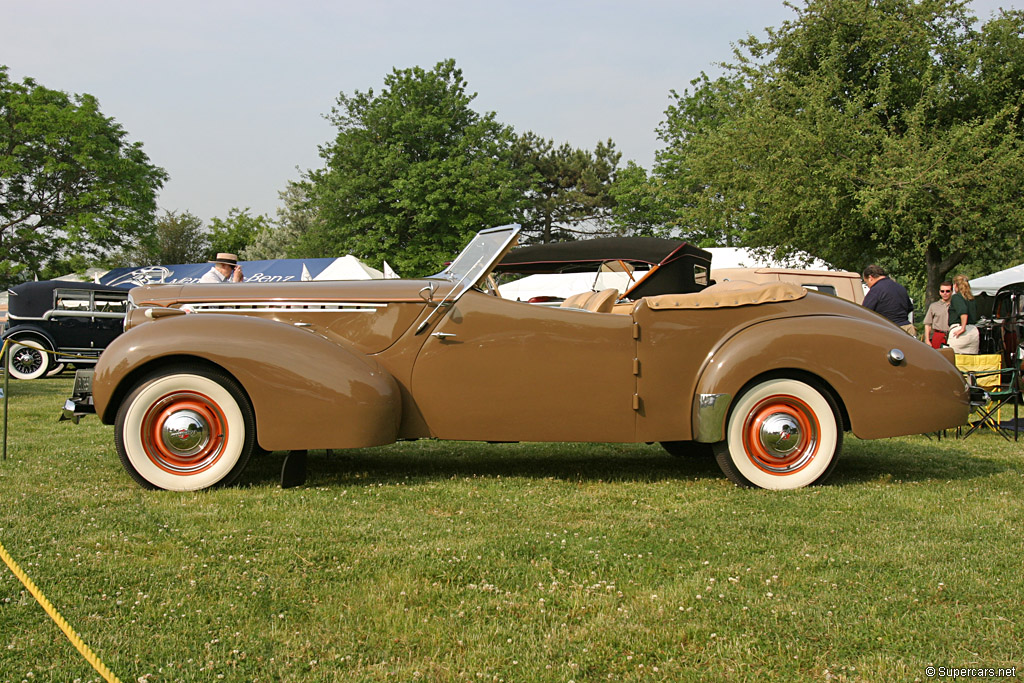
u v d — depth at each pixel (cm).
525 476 469
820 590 269
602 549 312
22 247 2780
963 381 464
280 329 422
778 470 444
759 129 1745
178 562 288
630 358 443
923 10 1711
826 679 207
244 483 431
